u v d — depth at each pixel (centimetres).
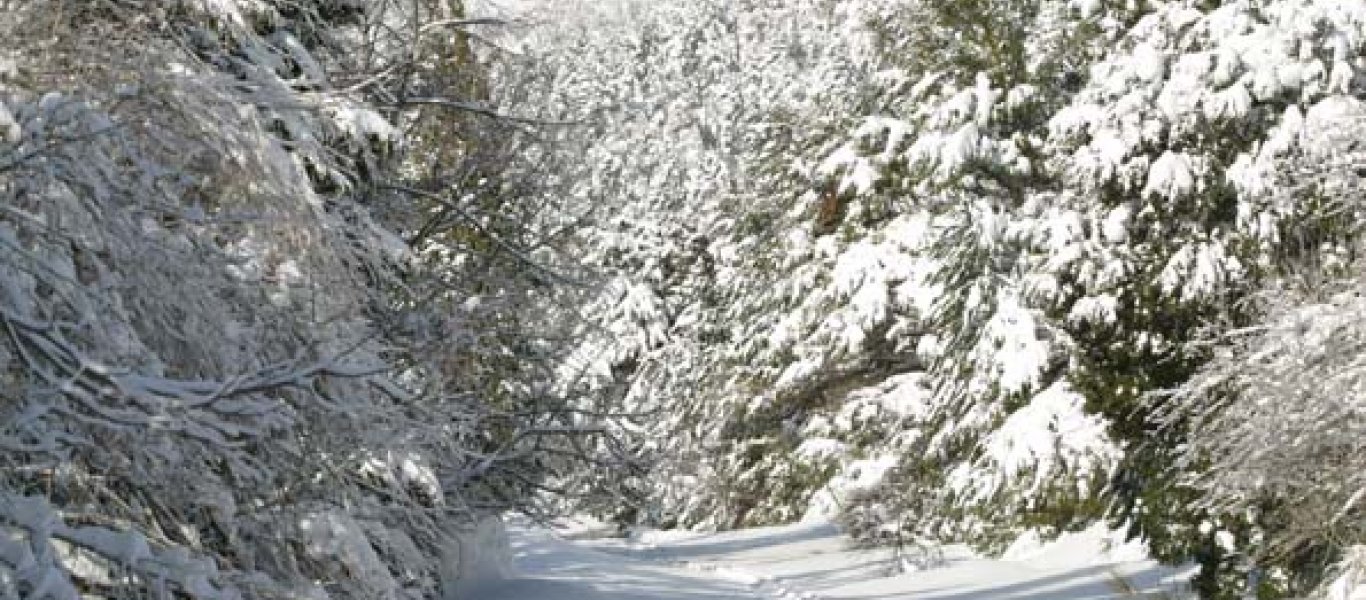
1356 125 1700
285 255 847
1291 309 1644
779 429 3594
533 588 1698
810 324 3209
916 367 3159
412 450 962
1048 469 2256
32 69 724
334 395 843
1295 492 1666
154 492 752
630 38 8425
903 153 2802
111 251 730
